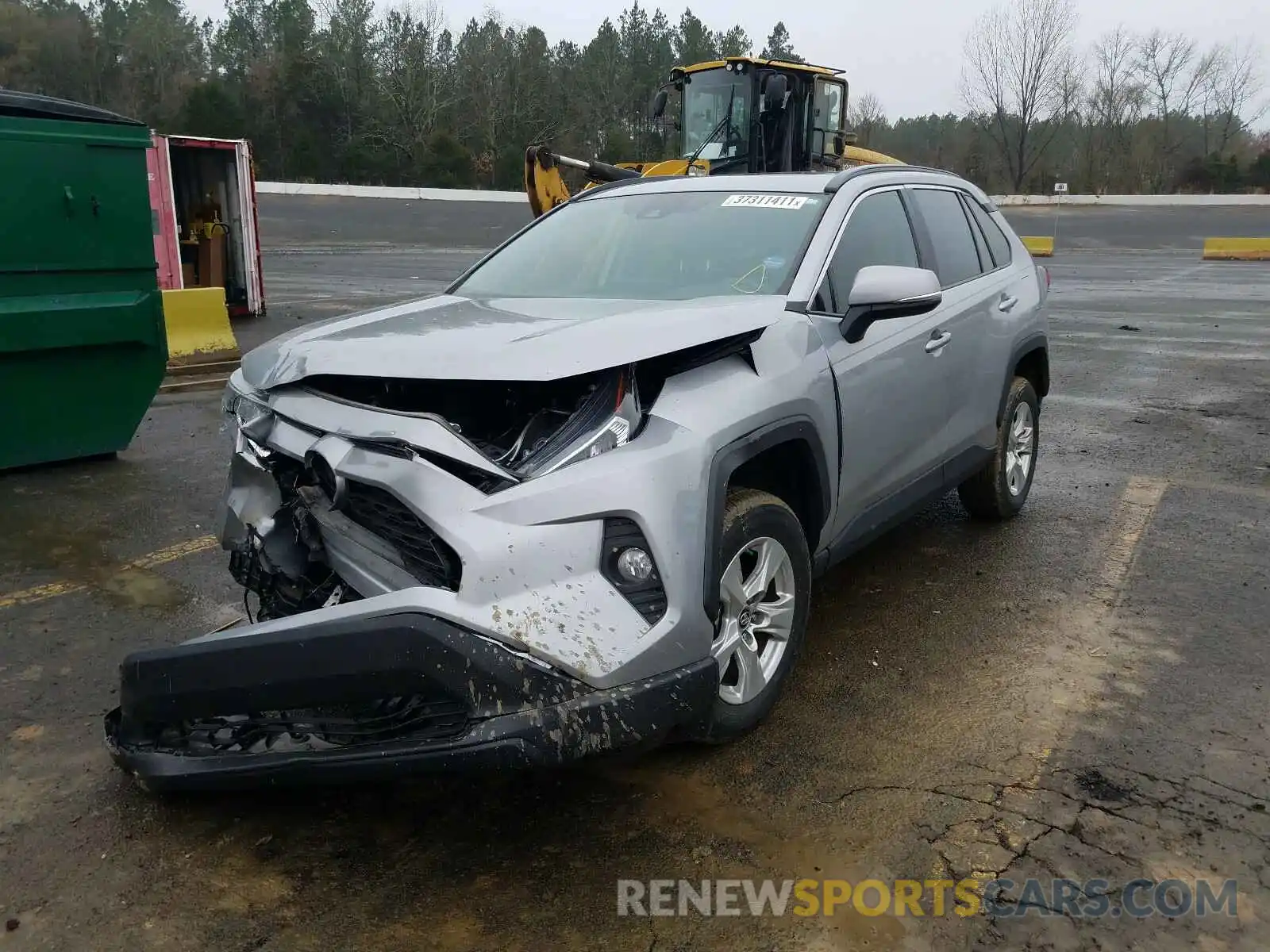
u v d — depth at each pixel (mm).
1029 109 63719
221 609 4715
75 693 3934
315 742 2826
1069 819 3049
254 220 14945
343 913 2703
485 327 3371
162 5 90750
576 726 2645
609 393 2955
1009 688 3881
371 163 66125
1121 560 5250
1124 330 14086
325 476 3098
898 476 4367
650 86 86312
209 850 2977
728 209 4355
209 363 10828
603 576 2797
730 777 3299
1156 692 3834
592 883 2809
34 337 6613
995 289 5332
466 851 2959
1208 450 7555
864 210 4371
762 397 3309
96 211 6766
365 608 2699
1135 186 65312
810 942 2578
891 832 3002
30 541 5609
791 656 3607
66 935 2627
